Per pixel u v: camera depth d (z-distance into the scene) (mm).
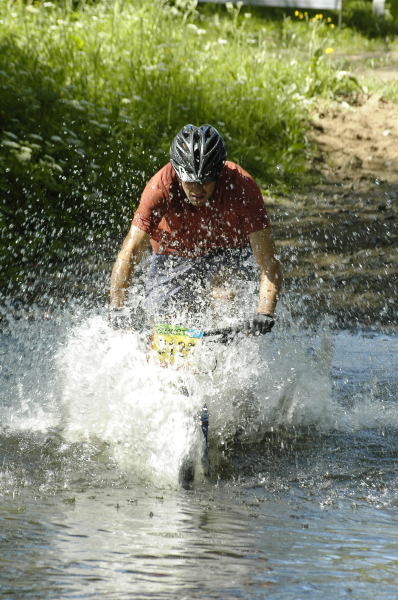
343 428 14281
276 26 55531
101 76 33375
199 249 13062
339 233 27781
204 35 44656
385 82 43156
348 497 11086
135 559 8273
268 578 7891
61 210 26906
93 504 10305
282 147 34250
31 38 34031
